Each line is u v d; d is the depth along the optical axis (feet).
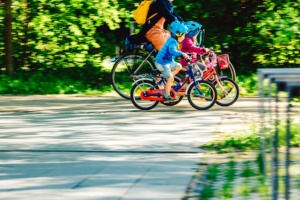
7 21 65.31
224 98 52.24
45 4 65.51
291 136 37.01
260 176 28.09
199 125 42.93
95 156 33.71
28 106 52.49
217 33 67.51
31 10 65.92
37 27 65.72
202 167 30.78
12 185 27.22
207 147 35.86
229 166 30.63
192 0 66.28
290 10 63.57
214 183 27.27
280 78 20.92
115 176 28.73
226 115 47.16
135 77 52.65
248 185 26.50
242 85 61.41
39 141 37.83
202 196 24.84
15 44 67.15
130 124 43.68
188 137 38.78
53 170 30.25
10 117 46.96
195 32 52.49
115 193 25.52
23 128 42.32
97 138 38.68
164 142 37.35
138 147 35.96
